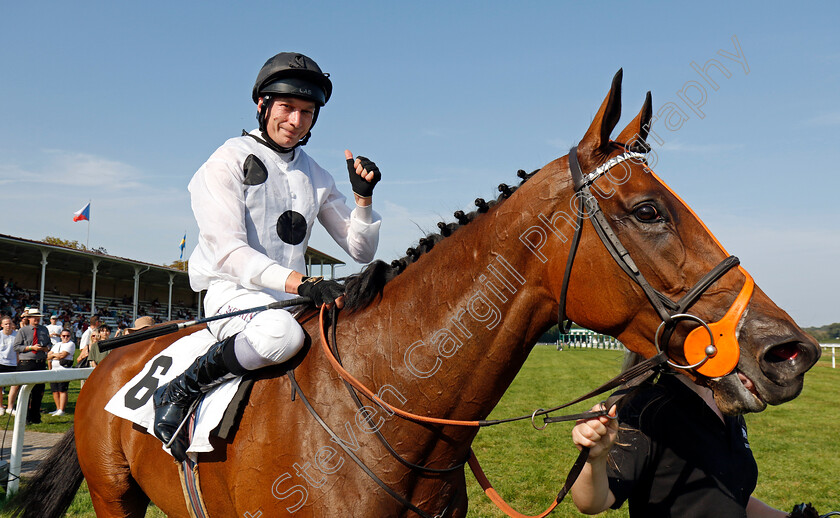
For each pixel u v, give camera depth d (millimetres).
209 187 2090
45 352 8859
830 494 5133
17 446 3793
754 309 1495
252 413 1901
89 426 2457
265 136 2268
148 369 2254
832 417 9008
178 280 29609
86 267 25891
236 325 2066
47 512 2648
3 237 19141
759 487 5328
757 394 1466
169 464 2135
